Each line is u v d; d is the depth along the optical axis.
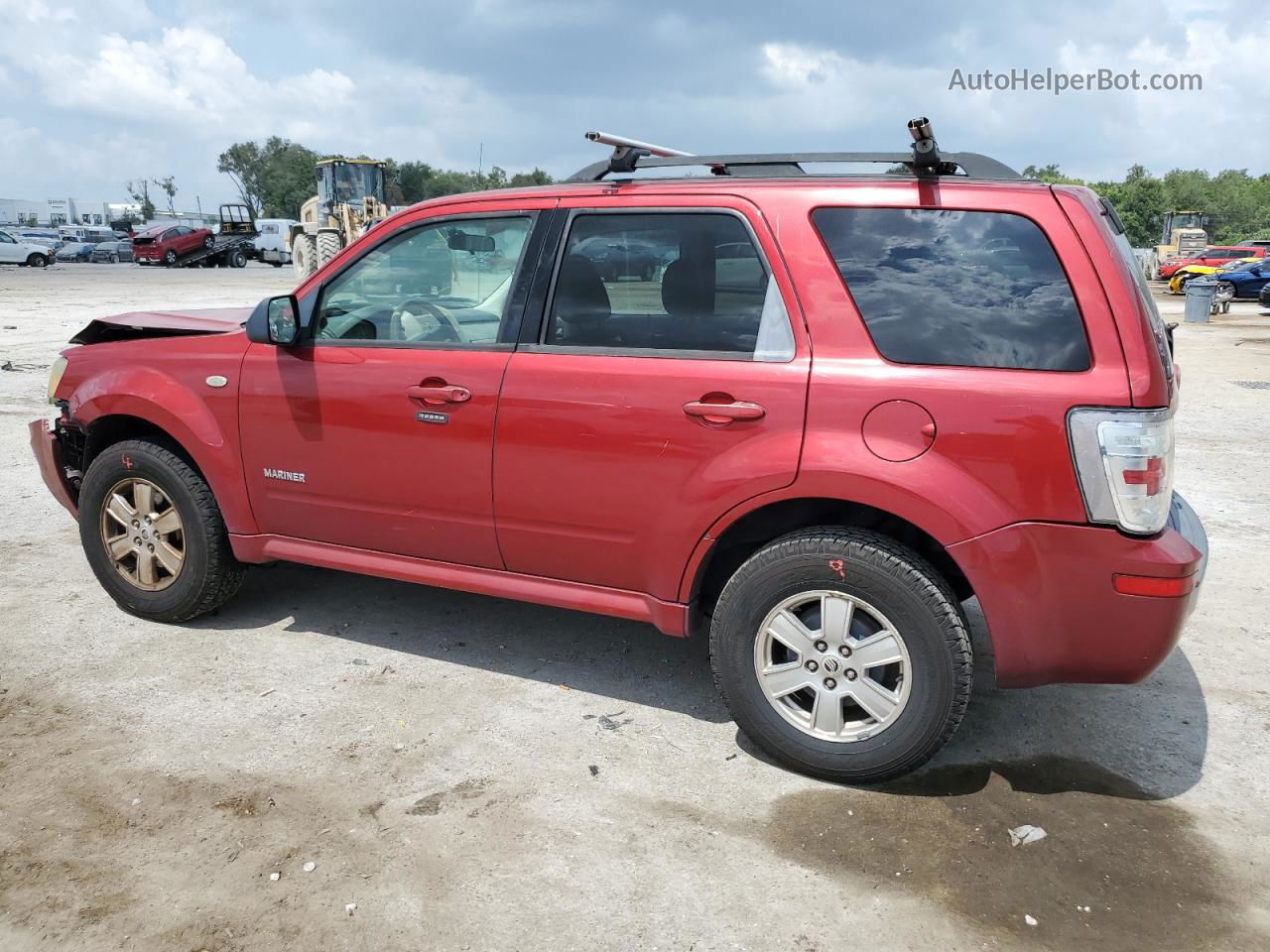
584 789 3.06
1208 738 3.45
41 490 6.47
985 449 2.77
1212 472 7.44
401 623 4.38
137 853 2.70
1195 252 41.06
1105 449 2.66
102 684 3.70
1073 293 2.75
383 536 3.78
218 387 3.94
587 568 3.42
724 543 3.27
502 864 2.68
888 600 2.91
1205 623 4.50
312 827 2.83
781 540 3.05
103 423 4.29
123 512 4.22
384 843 2.76
